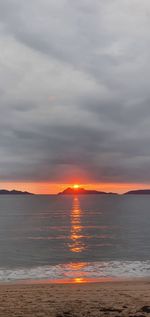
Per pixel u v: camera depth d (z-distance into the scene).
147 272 29.14
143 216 143.75
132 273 28.67
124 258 44.03
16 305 12.76
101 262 38.16
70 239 71.06
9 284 22.88
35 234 80.75
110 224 107.69
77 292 16.95
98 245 61.16
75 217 137.25
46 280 25.39
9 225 103.25
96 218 132.38
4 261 41.94
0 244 62.38
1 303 13.26
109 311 11.45
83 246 59.69
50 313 11.18
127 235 78.38
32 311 11.54
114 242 65.56
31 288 19.61
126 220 122.56
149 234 80.12
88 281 24.62
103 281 24.34
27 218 130.38
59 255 48.12
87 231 87.94
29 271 30.78
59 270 31.34
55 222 114.56
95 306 12.36
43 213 162.75
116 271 29.95
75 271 30.47
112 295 15.48
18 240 68.88
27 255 48.22
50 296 15.31
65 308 12.01
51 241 67.50
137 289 18.45
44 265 37.03
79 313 11.15
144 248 56.19
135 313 11.07
